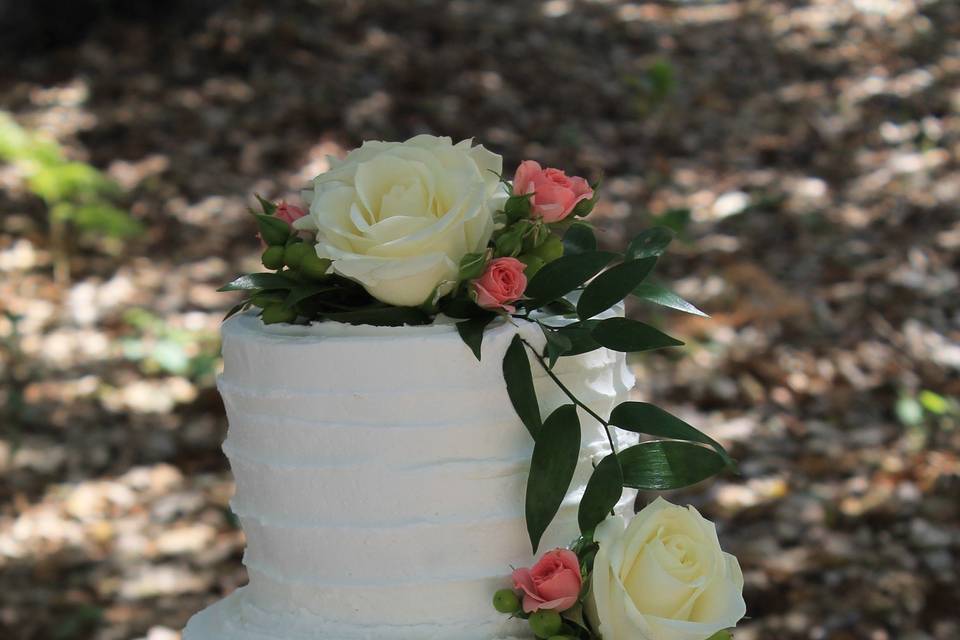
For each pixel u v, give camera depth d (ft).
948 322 17.48
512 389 5.01
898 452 14.47
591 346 5.12
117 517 13.65
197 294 18.40
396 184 4.92
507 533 5.14
